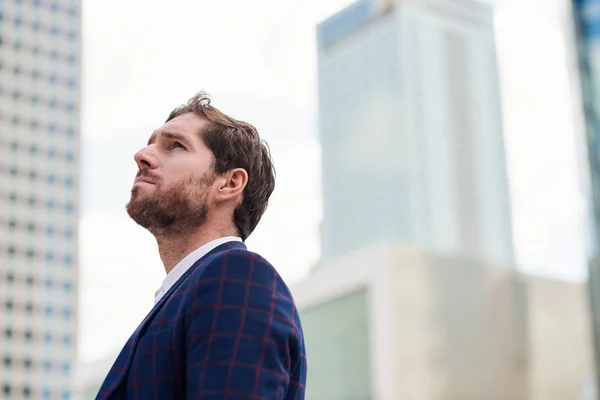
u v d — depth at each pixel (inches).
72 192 2822.3
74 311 2743.6
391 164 4554.6
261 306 59.9
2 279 2625.5
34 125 2790.4
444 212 4500.5
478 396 1139.9
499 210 4655.5
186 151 72.4
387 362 1099.3
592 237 828.0
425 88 4658.0
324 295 1193.4
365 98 4753.9
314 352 1179.9
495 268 1206.3
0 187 2672.2
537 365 1193.4
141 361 60.7
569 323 1231.5
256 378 57.1
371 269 1148.5
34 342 2640.3
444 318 1155.3
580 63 807.7
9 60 2783.0
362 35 4891.7
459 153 4643.2
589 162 804.0
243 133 75.2
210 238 71.4
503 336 1185.4
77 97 2910.9
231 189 72.7
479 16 4950.8
